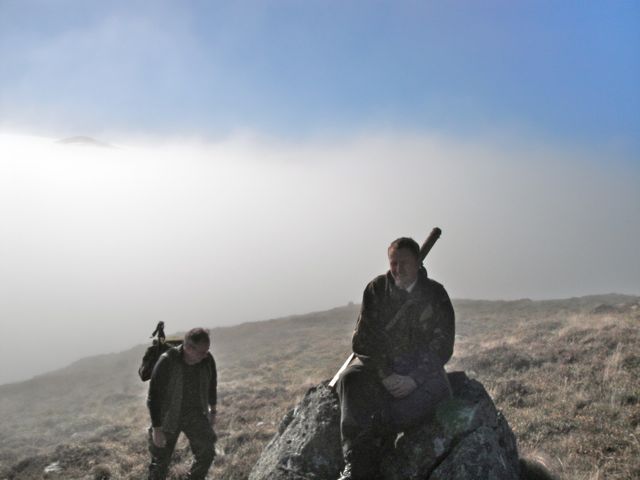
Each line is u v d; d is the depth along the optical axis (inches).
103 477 327.3
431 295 172.2
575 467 247.3
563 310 1239.5
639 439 276.4
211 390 233.6
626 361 431.2
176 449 332.8
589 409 333.4
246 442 358.6
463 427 167.0
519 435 303.3
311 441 190.7
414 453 169.2
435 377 171.0
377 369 170.7
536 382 418.6
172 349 221.9
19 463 373.7
